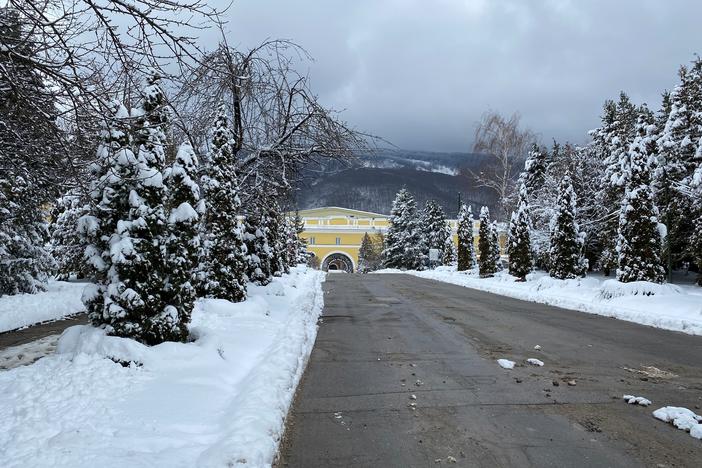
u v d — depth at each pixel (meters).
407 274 45.62
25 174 7.02
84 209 7.39
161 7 4.54
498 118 36.56
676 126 22.36
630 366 8.02
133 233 6.58
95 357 5.93
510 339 10.50
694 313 13.05
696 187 19.91
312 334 10.61
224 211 11.84
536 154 39.19
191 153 8.00
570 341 10.29
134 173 6.50
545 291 20.78
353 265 78.62
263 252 16.14
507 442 4.75
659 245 17.59
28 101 4.55
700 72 22.64
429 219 62.12
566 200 23.48
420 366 7.98
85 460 3.51
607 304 15.94
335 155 12.23
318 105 11.69
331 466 4.24
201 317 9.67
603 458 4.38
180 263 7.03
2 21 4.56
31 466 3.38
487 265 32.91
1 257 16.25
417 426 5.20
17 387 5.08
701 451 4.54
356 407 5.85
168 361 6.10
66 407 4.59
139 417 4.54
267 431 4.30
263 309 11.50
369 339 10.50
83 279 25.25
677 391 6.55
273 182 12.98
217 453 3.70
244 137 12.68
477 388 6.66
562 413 5.61
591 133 31.86
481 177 38.94
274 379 5.92
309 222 78.56
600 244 30.17
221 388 5.73
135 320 6.54
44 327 11.68
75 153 6.02
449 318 13.96
